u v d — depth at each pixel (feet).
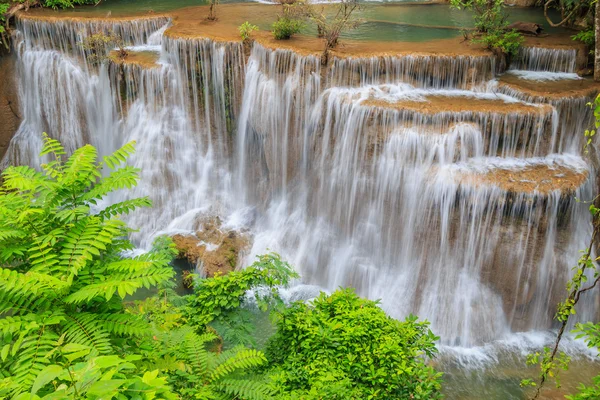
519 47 48.52
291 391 23.31
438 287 40.57
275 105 48.26
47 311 13.08
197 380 17.24
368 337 25.95
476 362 36.52
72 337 12.84
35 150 59.31
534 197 36.73
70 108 57.26
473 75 45.96
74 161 15.70
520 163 40.55
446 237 39.99
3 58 58.08
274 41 49.90
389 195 42.42
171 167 54.54
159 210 53.67
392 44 50.80
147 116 54.39
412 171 41.01
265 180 51.72
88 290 12.93
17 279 12.58
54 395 9.07
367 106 42.22
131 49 57.31
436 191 39.47
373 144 42.60
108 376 9.50
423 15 65.36
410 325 27.45
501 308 39.50
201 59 51.06
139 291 40.01
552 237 38.22
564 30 55.42
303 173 48.44
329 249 45.85
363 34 55.83
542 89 43.27
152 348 15.90
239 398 17.79
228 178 53.88
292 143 48.42
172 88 52.90
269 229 49.65
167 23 60.13
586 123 42.11
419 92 45.70
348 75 46.14
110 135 56.80
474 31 54.13
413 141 40.83
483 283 39.68
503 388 33.96
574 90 42.39
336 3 71.05
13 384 10.69
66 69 55.98
